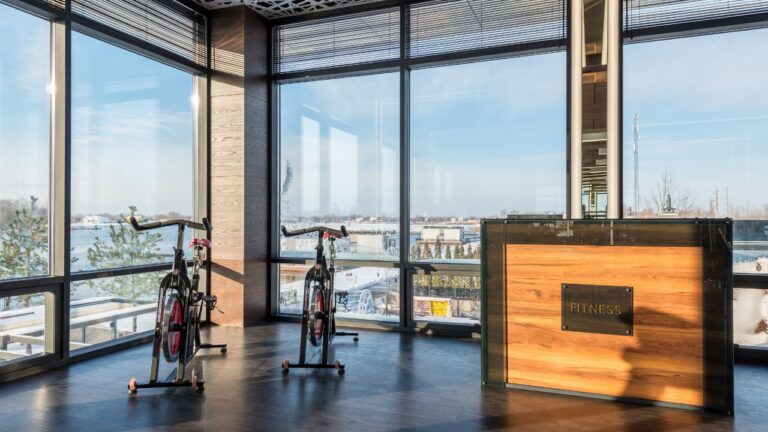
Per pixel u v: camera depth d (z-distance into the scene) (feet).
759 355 12.65
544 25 14.70
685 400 9.43
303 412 9.32
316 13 17.15
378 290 16.61
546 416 9.12
